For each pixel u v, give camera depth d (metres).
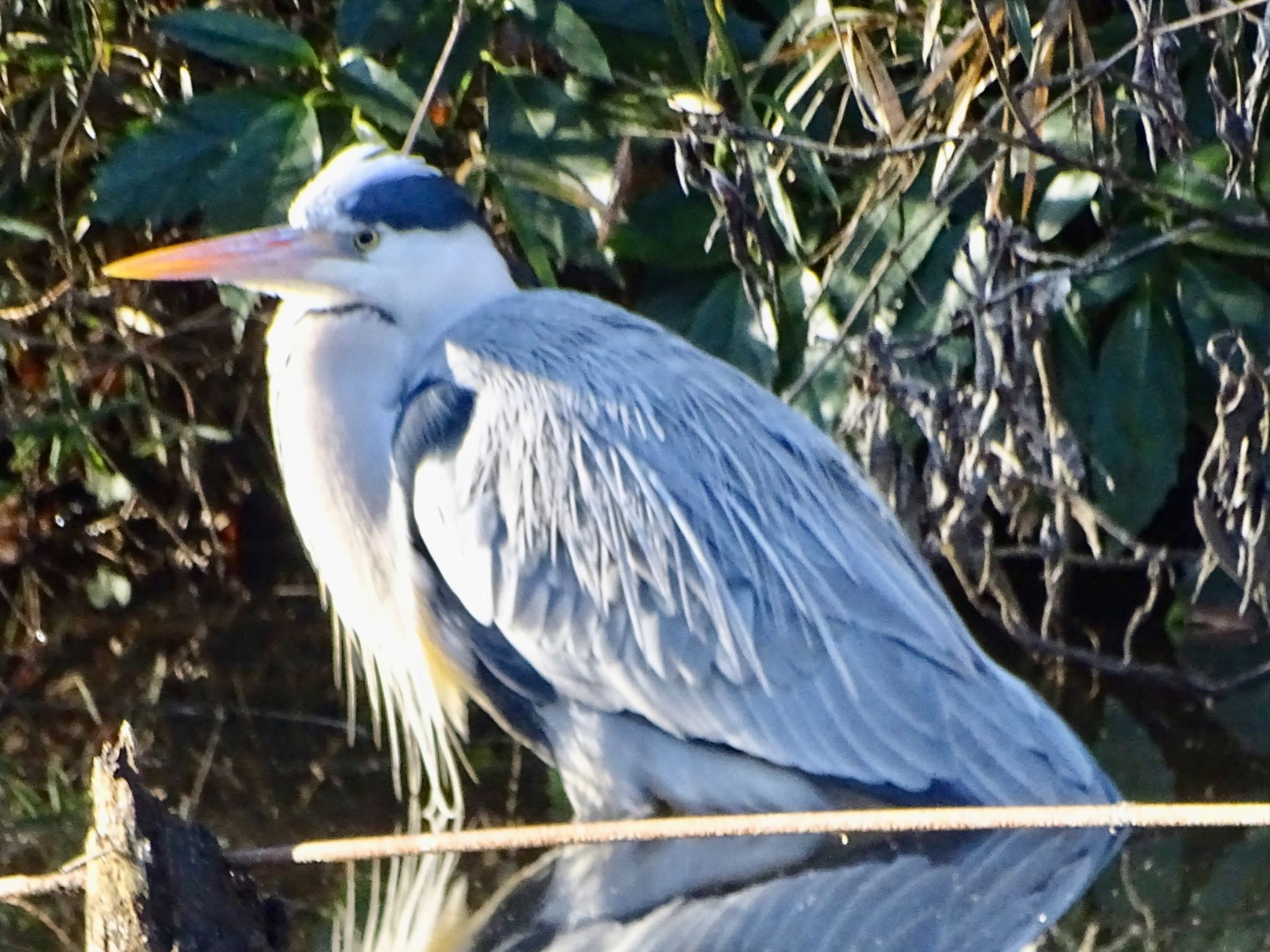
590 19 8.00
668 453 6.42
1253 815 4.93
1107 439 8.02
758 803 6.34
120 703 7.88
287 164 7.80
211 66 8.85
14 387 9.30
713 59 7.61
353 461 6.72
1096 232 8.61
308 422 6.75
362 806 6.73
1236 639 8.34
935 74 7.25
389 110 7.81
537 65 8.51
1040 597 8.83
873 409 7.48
